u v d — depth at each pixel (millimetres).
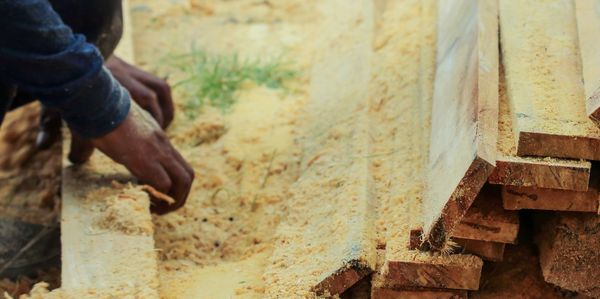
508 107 3439
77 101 3541
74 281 3490
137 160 3705
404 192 3562
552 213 3443
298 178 3959
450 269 3375
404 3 4387
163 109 4211
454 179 3324
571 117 3346
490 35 3596
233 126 4312
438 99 3686
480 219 3367
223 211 3992
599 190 3324
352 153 3797
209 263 3801
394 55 4125
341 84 4215
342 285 3430
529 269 3539
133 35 4824
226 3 5047
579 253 3387
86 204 3750
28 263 3986
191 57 4688
